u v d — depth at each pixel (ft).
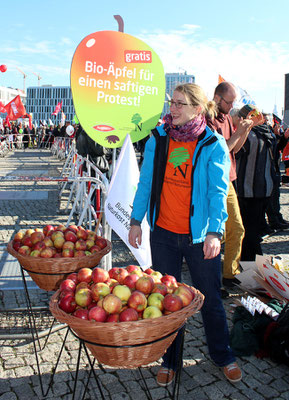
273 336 10.33
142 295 6.72
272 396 8.93
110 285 7.20
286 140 27.68
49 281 9.29
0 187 37.22
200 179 8.14
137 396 8.81
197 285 8.71
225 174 8.09
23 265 9.40
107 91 11.75
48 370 9.60
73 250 9.68
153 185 8.55
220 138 8.20
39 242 9.78
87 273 7.61
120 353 6.35
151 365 9.96
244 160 15.34
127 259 17.63
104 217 11.98
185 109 7.90
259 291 12.59
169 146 8.39
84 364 9.86
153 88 11.98
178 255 8.75
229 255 14.39
